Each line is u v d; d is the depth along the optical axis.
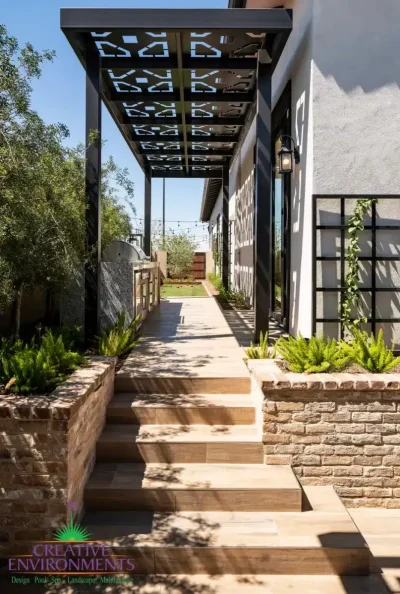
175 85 6.95
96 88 5.46
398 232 5.43
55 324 6.43
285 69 6.75
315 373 4.17
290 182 6.66
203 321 8.16
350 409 3.94
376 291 5.43
